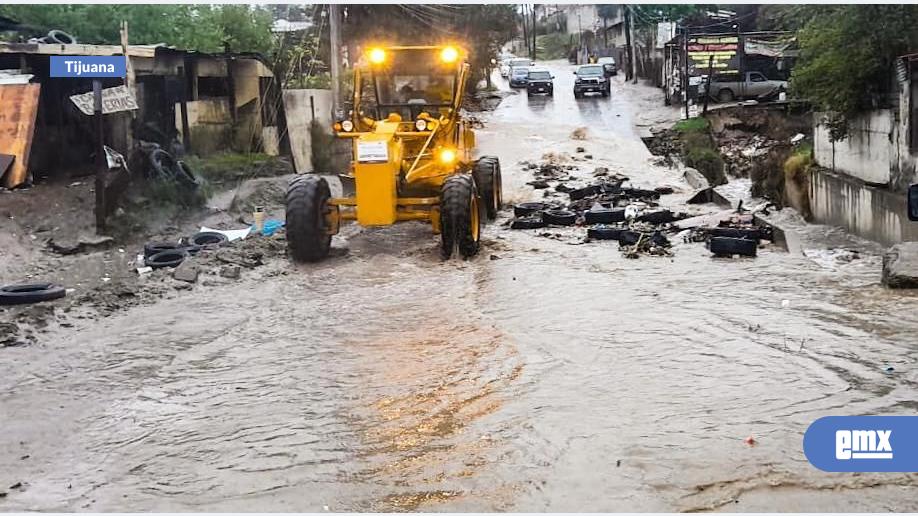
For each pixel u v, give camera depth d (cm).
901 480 563
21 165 1589
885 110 1380
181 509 557
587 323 965
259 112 2362
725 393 728
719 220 1583
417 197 1490
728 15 5003
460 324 978
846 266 1223
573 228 1638
